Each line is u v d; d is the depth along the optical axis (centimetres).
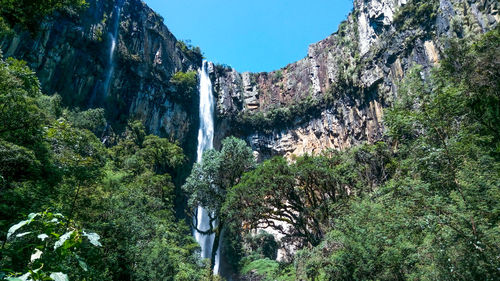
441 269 828
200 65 7406
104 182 2072
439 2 4441
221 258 4953
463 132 1084
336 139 6034
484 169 938
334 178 2702
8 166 996
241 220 3125
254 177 2833
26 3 1170
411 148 1253
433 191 971
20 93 1009
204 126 6881
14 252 255
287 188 2895
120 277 1669
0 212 670
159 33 6316
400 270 1098
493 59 1301
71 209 1219
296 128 6875
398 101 1611
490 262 721
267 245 5128
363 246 1196
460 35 4028
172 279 2027
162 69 6062
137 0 6066
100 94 4862
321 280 1622
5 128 1030
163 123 5912
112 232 1588
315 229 2773
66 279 156
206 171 3678
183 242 3325
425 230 879
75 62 4488
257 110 7512
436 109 1126
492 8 3812
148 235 2130
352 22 6200
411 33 4734
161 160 5103
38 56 3928
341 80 5906
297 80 7300
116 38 5288
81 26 4594
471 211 796
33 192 938
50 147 1283
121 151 4562
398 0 5162
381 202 1302
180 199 5388
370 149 2956
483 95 1282
